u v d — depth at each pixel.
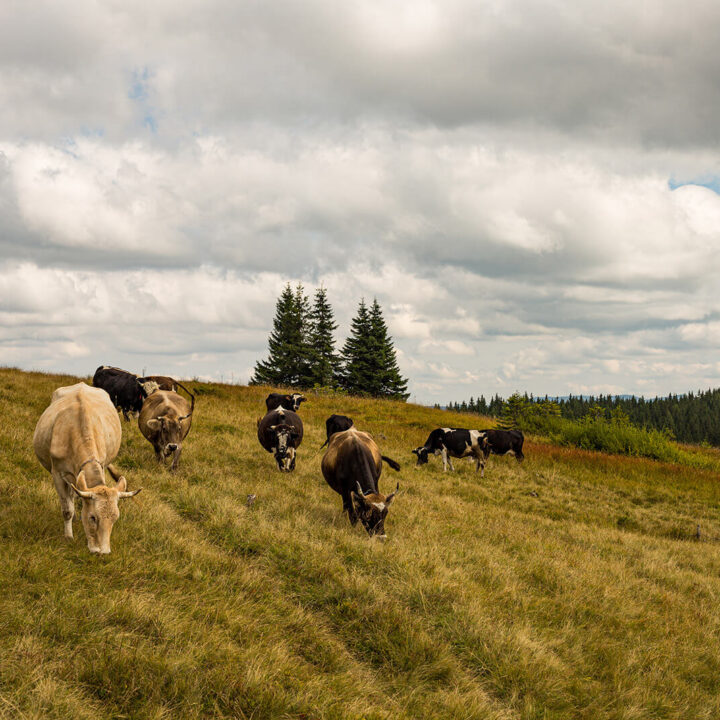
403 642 5.79
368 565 7.60
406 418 31.03
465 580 7.57
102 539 6.00
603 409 30.00
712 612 8.70
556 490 18.23
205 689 4.44
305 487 11.98
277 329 68.62
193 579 6.33
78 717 3.83
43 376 22.61
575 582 8.64
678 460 26.41
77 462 6.42
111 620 5.07
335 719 4.38
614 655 6.42
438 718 4.74
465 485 16.98
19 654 4.29
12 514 7.01
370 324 67.19
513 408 32.41
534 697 5.39
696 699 5.91
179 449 10.88
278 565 7.23
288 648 5.32
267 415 13.93
